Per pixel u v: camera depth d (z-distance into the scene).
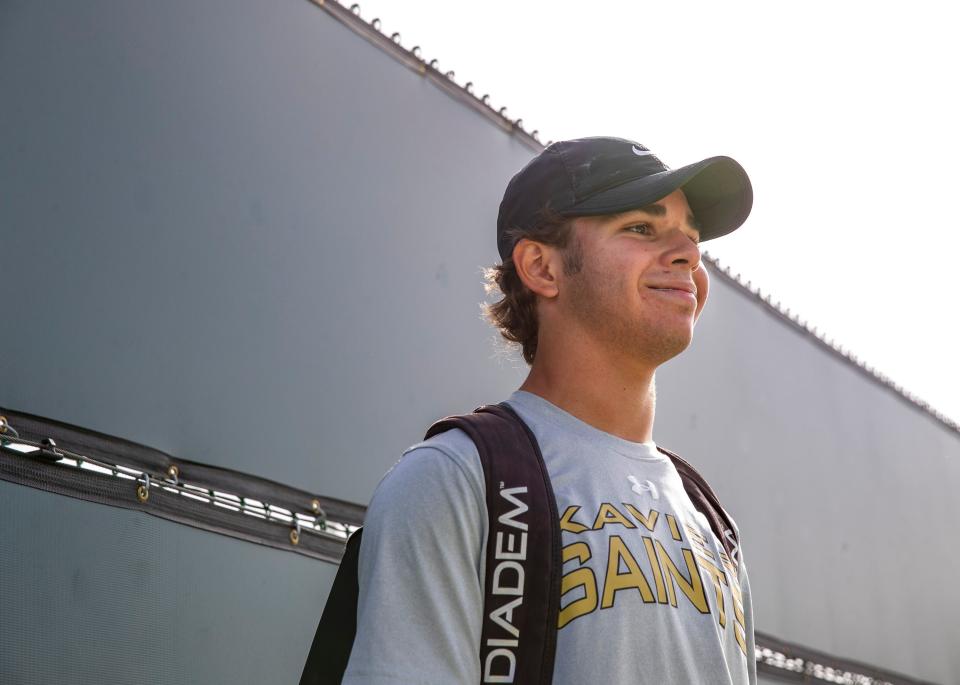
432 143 3.10
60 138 2.13
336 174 2.78
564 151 1.36
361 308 2.75
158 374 2.21
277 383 2.48
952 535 5.69
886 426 5.38
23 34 2.11
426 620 1.01
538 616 1.02
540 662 1.01
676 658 1.05
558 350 1.30
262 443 2.41
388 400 2.77
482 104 3.31
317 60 2.80
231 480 2.31
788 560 4.39
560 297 1.31
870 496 5.08
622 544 1.09
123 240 2.20
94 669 1.93
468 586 1.03
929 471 5.65
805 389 4.82
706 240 1.46
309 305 2.60
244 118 2.55
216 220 2.42
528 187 1.37
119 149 2.24
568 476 1.15
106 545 2.01
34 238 2.04
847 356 5.20
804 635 4.34
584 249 1.29
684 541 1.17
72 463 1.99
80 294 2.09
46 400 1.98
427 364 2.91
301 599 2.39
